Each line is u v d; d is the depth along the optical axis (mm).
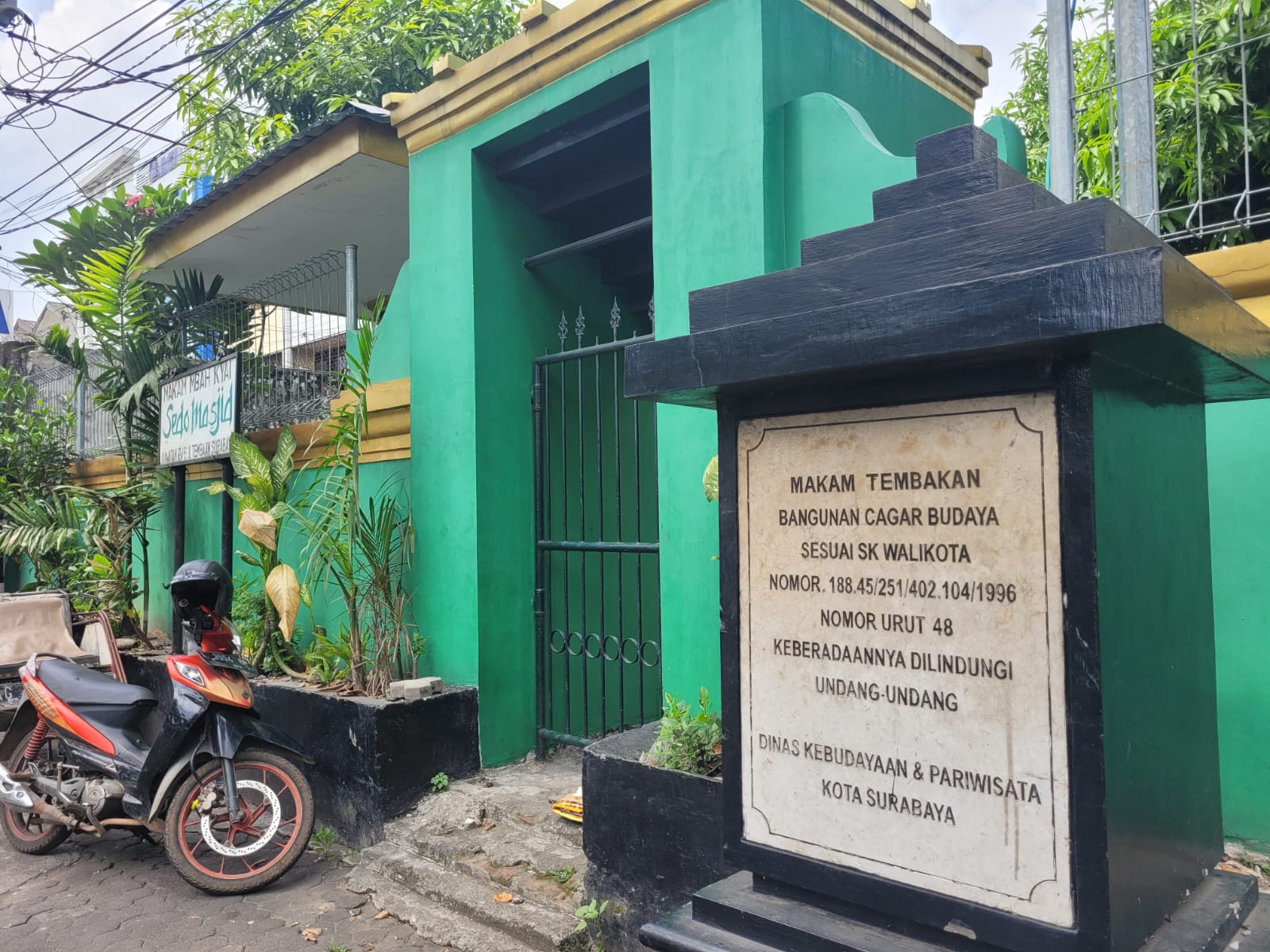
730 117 3676
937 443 1811
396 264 8094
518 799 4320
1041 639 1675
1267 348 2088
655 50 3969
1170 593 1958
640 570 4289
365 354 4965
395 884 3963
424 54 9594
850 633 1934
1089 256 1582
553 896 3545
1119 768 1655
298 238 7164
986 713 1737
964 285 1620
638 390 2139
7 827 4613
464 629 4773
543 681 4902
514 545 4895
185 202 10023
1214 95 4180
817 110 3547
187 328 7477
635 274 5301
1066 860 1638
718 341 1981
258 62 9727
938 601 1804
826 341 1807
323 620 5711
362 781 4418
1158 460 1936
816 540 1993
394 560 5238
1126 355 1710
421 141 5105
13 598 5852
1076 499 1639
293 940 3602
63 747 4590
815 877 1967
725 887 2148
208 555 7125
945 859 1783
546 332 5137
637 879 3252
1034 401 1693
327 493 5258
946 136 1968
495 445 4828
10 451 8812
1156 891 1798
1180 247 4559
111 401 7383
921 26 4496
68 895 4105
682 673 3779
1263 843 2680
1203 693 2141
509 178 4953
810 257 2102
